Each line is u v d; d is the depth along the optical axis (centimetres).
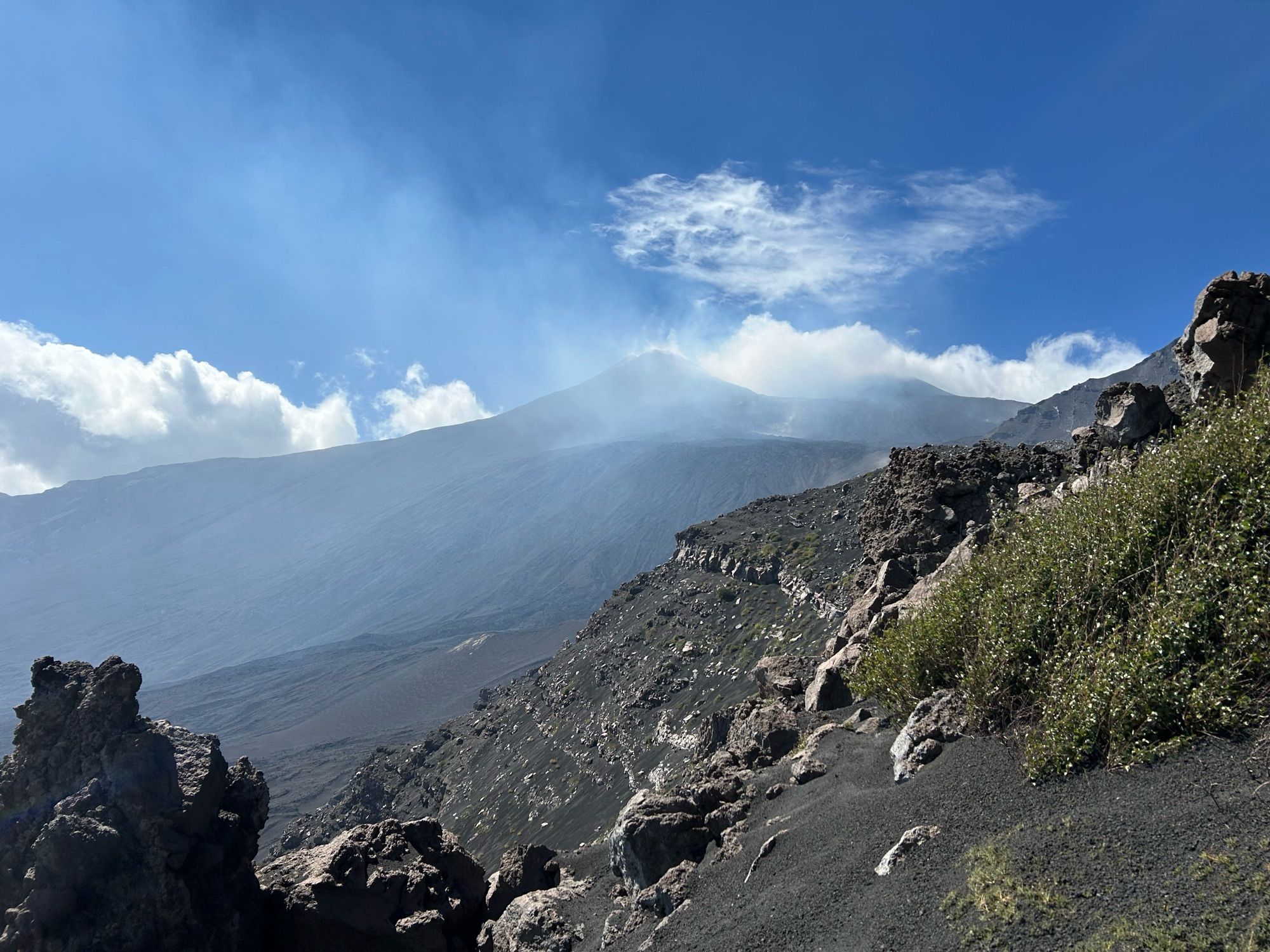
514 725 10631
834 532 8844
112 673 2125
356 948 2080
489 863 7350
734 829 1652
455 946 2127
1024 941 868
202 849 2033
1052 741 1128
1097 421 2388
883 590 2591
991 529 2352
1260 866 787
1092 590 1359
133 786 1980
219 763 2180
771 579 8819
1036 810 1077
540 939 1788
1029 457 2875
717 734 3016
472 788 9769
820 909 1184
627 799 6675
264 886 2192
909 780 1373
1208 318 2130
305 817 12788
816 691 2234
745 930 1246
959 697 1487
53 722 2083
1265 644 1027
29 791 2011
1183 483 1363
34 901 1847
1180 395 2322
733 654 7769
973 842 1088
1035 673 1327
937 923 977
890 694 1716
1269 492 1202
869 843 1265
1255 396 1486
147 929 1881
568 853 2311
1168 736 1046
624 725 7988
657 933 1427
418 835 2380
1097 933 823
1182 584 1163
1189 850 859
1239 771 932
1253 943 712
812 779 1678
